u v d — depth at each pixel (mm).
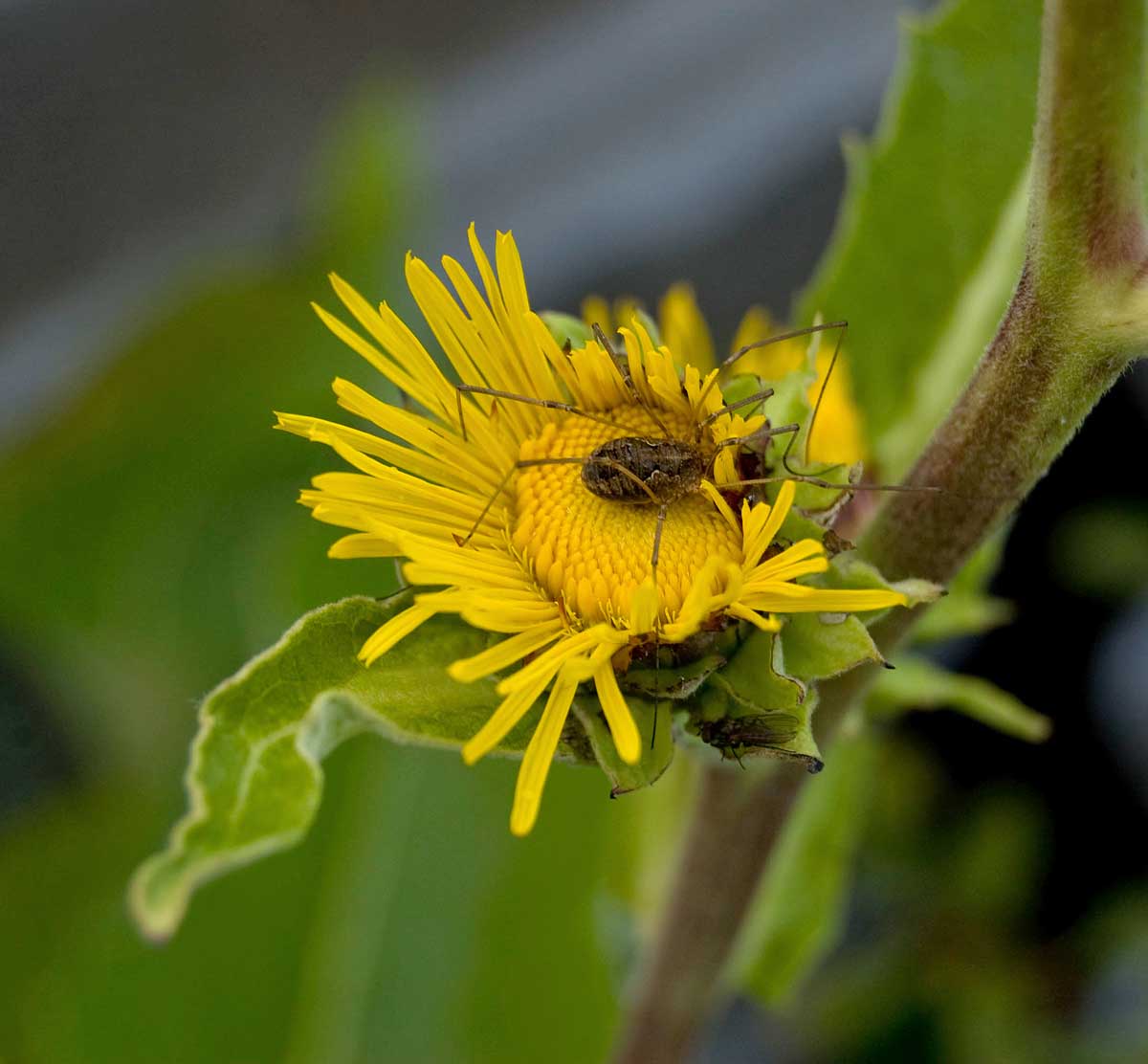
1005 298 363
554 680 321
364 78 797
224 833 313
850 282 367
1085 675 581
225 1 830
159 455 468
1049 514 589
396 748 396
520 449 329
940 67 361
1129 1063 508
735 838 354
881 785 563
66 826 440
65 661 507
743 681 323
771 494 329
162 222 739
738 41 804
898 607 334
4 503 461
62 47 812
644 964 371
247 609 480
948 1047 532
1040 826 560
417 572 317
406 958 392
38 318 706
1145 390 579
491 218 750
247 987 392
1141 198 319
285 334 446
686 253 722
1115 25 313
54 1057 390
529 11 841
